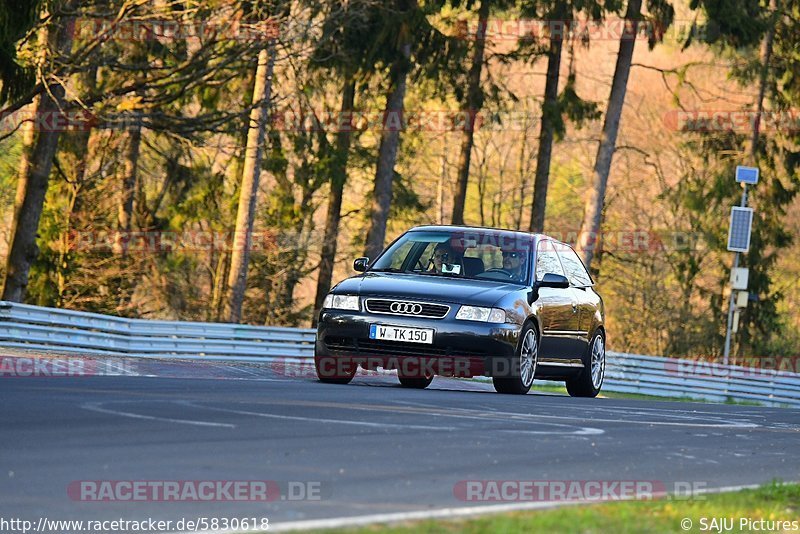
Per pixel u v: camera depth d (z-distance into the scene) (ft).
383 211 384.68
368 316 153.69
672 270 534.37
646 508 76.33
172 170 426.51
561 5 398.83
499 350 152.66
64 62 262.06
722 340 516.32
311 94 409.49
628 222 597.93
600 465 94.17
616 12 394.11
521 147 602.03
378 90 384.68
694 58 581.12
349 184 460.14
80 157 377.91
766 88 496.64
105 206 387.14
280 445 90.53
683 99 581.53
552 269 172.76
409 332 151.43
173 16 262.47
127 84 289.53
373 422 108.06
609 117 409.08
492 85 423.64
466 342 151.02
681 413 155.22
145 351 205.16
